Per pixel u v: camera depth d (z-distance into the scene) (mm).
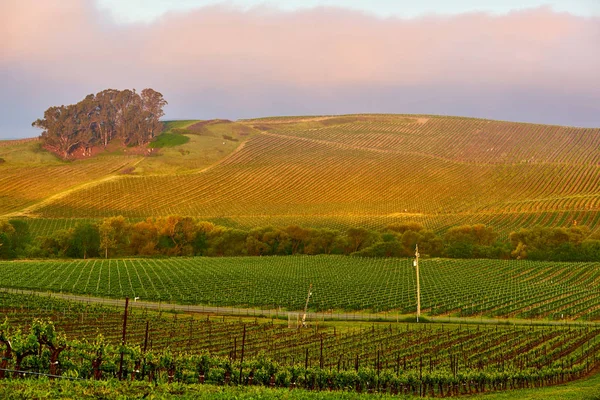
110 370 36688
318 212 191500
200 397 30109
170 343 59719
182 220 154875
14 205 180875
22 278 105312
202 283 109438
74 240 142750
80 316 72750
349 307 94438
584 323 83812
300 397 33125
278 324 77250
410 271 125375
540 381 49438
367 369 44250
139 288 103000
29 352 33719
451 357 56750
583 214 177000
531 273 122125
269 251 153500
